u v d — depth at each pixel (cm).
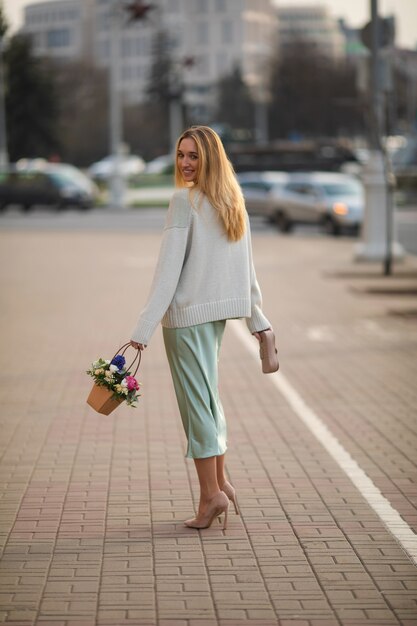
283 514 771
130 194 7356
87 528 738
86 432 1045
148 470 898
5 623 570
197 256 716
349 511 777
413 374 1364
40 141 9525
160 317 707
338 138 13112
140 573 647
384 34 2764
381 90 2805
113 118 6394
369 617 579
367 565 661
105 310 2069
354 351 1554
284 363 1453
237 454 954
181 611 587
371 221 2986
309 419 1101
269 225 4866
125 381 723
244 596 609
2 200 6219
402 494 823
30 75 9406
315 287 2428
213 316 718
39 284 2578
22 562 666
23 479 869
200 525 735
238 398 1215
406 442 998
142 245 3803
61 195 6169
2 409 1156
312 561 668
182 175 734
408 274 2666
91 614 582
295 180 4394
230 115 16600
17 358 1502
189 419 724
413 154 8388
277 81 13100
